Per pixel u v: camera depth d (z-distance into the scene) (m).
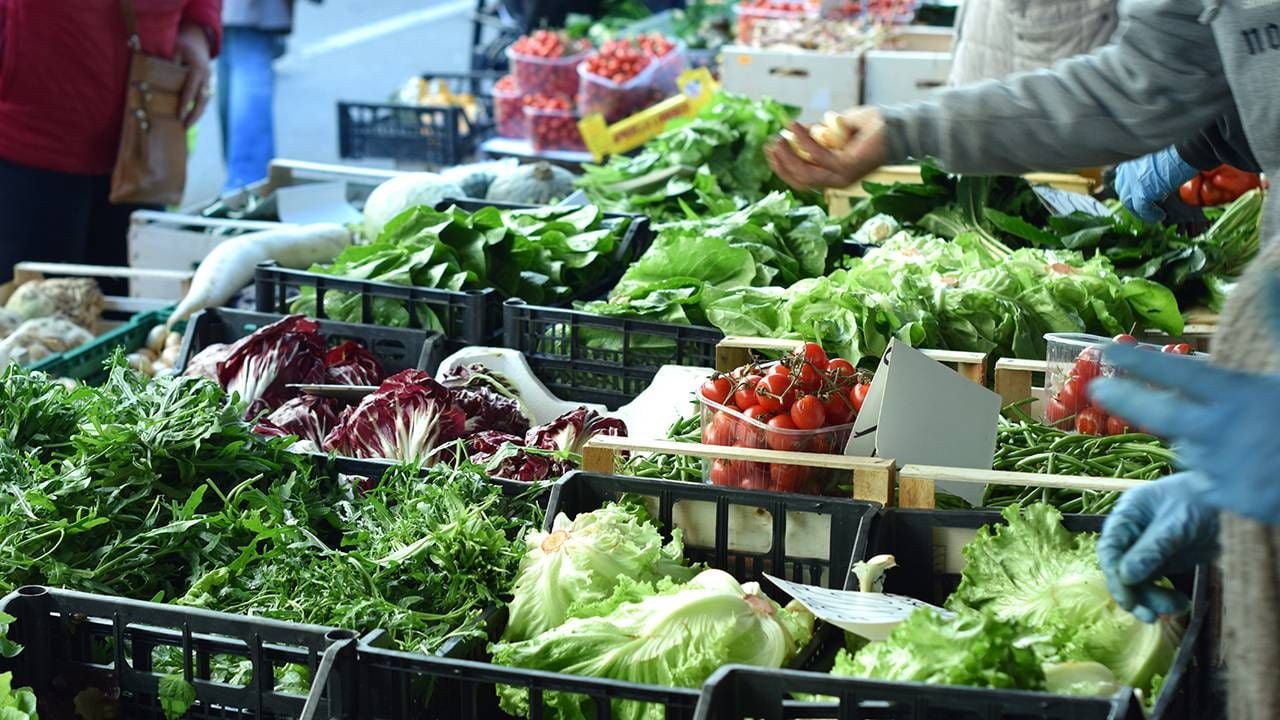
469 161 10.45
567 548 2.52
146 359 4.88
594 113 8.14
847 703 1.95
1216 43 2.40
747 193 6.00
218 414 3.02
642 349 4.03
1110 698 1.86
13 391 3.11
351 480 3.08
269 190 6.84
